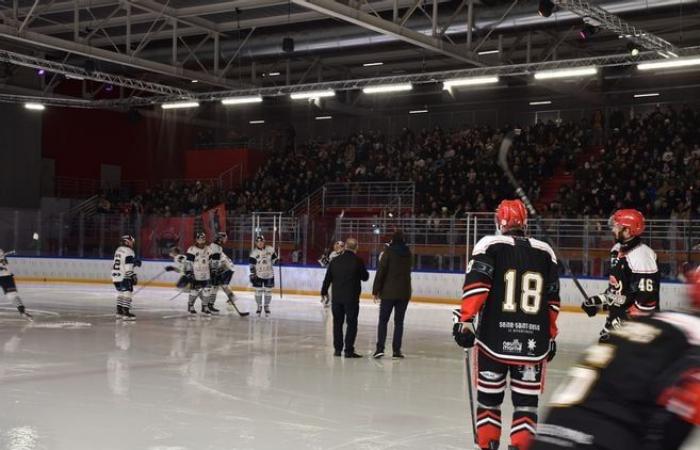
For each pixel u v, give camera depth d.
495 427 4.75
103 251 26.30
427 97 32.91
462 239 21.20
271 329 13.73
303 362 9.81
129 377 8.40
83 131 32.88
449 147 28.45
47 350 10.32
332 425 6.32
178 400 7.21
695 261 18.19
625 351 1.86
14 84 29.53
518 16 18.64
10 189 29.72
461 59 19.72
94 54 20.42
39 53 28.09
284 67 29.05
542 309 4.69
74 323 13.90
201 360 9.78
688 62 17.34
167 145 35.88
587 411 1.84
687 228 18.36
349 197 28.27
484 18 19.28
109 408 6.80
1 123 29.53
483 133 28.81
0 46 27.00
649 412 1.79
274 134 35.00
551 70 19.20
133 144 34.66
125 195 32.06
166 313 16.44
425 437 5.98
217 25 23.33
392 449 5.60
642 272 6.70
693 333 1.80
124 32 24.92
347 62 28.81
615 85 28.81
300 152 33.19
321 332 13.36
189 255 16.12
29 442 5.60
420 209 25.73
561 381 8.84
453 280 20.95
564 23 18.28
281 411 6.82
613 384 1.83
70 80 31.95
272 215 25.50
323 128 35.62
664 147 24.33
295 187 29.45
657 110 25.84
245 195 29.55
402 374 9.02
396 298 10.27
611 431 1.79
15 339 11.41
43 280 26.72
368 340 12.43
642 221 6.75
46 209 30.45
